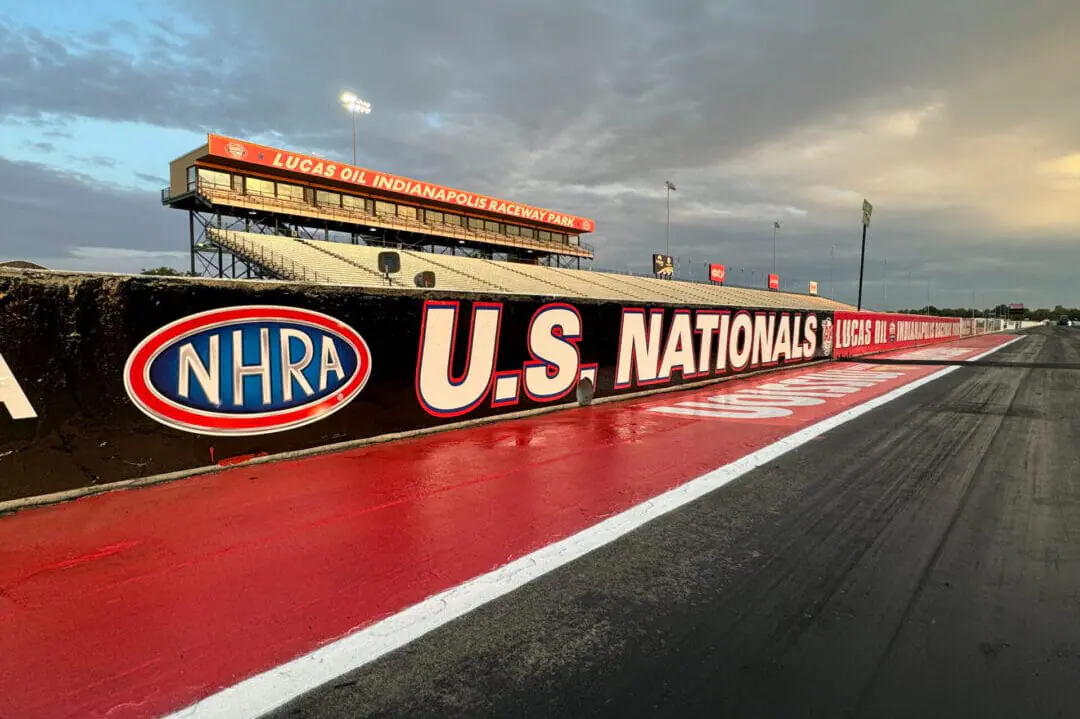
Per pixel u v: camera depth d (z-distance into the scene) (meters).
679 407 7.72
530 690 1.80
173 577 2.57
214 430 4.26
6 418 3.34
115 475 3.78
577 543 2.97
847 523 3.26
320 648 2.04
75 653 1.99
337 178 33.97
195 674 1.88
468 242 45.12
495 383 6.55
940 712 1.67
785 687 1.80
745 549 2.89
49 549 2.87
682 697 1.76
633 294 42.91
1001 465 4.54
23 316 3.40
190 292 4.10
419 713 1.70
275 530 3.13
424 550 2.87
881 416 6.82
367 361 5.26
